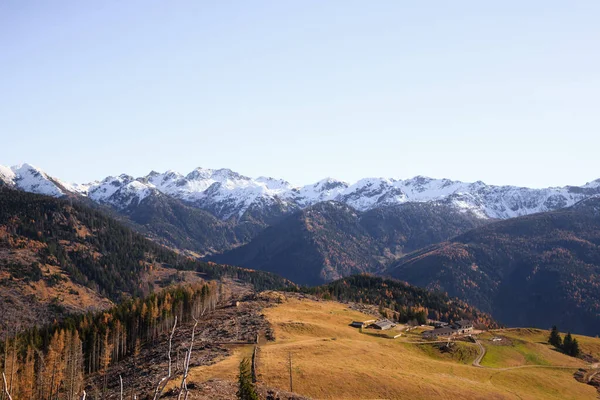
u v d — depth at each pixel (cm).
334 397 8838
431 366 12112
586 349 18588
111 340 14150
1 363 10562
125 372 11588
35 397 10775
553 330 18712
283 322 14825
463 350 15038
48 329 15550
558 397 11850
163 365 10938
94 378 12144
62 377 11288
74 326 14988
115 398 8825
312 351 11475
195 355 11150
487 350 15662
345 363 10756
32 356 11994
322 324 15512
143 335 15875
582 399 12094
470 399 9844
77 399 9938
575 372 14912
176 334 14500
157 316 15962
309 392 8869
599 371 15375
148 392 8225
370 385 9531
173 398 7262
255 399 6650
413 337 16175
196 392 7556
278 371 9644
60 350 12138
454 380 11000
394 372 10594
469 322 19550
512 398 10412
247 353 11131
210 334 13650
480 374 12425
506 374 12888
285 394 8194
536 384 12525
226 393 7675
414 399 9319
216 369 9506
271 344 12188
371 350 12450
